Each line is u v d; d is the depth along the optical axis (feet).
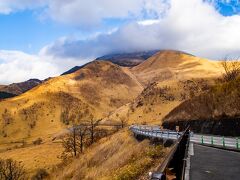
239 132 141.08
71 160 233.35
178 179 33.53
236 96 158.51
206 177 56.18
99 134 322.96
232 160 77.66
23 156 469.98
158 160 84.23
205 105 183.32
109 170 156.97
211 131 163.32
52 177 228.63
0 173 249.55
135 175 73.26
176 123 216.95
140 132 174.29
